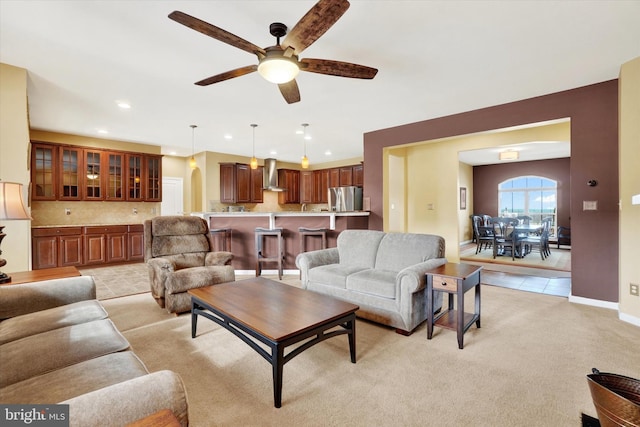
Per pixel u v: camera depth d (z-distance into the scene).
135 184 6.32
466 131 4.45
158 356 2.30
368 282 2.86
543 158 8.41
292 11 2.20
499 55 2.84
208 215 5.05
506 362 2.21
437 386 1.92
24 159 3.04
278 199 9.16
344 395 1.83
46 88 3.54
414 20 2.30
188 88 3.55
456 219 6.02
